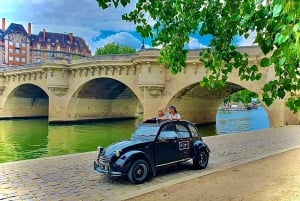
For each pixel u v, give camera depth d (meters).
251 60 32.12
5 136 41.06
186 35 5.80
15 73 61.75
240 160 13.10
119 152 9.65
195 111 48.28
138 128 11.09
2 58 120.25
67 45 137.00
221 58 5.22
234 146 17.38
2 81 65.50
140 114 78.94
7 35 120.00
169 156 10.59
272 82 4.04
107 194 8.57
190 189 8.64
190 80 39.06
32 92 68.75
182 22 5.72
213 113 54.03
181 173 10.97
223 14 5.01
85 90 53.75
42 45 129.88
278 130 26.22
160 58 6.23
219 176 10.14
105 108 61.97
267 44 3.14
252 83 33.50
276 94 4.03
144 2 5.68
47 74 53.25
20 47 123.31
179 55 5.91
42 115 74.50
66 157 14.20
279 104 31.59
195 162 11.40
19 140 37.50
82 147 32.34
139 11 5.73
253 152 15.23
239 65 5.09
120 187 9.27
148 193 8.36
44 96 72.69
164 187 8.91
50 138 39.00
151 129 10.73
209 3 5.30
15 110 68.81
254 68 4.87
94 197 8.30
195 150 11.40
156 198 7.89
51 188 9.15
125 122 61.47
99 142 35.59
